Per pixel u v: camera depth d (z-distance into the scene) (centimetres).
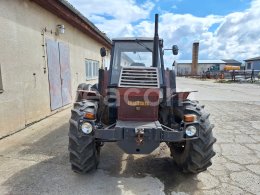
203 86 1748
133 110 287
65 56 741
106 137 265
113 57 368
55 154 368
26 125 522
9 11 462
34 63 557
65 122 562
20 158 352
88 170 297
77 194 260
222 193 264
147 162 348
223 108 791
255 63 4025
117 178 298
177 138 262
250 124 569
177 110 325
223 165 337
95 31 1019
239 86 1778
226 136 470
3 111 443
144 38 370
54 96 661
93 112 279
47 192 263
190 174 310
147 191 268
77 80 863
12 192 262
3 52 444
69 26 775
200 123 287
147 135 259
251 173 312
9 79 461
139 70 298
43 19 599
